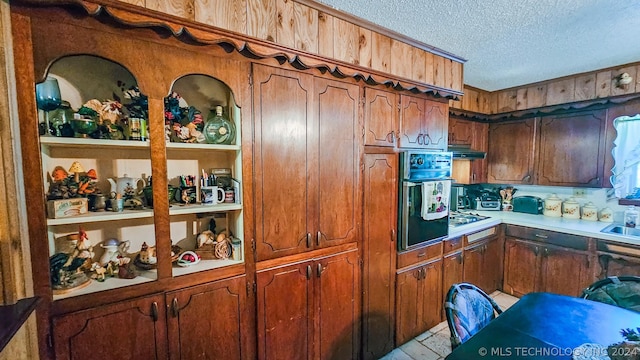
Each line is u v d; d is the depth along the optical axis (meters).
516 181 3.27
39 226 1.04
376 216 2.01
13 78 0.97
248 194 1.47
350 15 1.69
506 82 3.04
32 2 0.97
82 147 1.30
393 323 2.20
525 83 3.07
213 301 1.40
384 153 2.02
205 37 1.25
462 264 2.70
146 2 1.15
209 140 1.48
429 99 2.27
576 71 2.68
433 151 2.27
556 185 2.97
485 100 3.36
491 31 1.89
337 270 1.82
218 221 1.66
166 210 1.27
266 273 1.55
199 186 1.58
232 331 1.46
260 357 1.55
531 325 1.28
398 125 2.08
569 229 2.63
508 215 3.29
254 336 1.54
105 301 1.16
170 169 1.54
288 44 1.51
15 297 0.99
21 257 1.00
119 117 1.29
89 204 1.24
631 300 1.54
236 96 1.39
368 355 2.05
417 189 2.18
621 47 2.14
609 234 2.39
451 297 1.35
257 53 1.38
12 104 0.97
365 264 1.98
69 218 1.10
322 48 1.63
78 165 1.26
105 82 1.35
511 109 3.25
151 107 1.21
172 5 1.20
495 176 3.45
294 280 1.65
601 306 1.44
